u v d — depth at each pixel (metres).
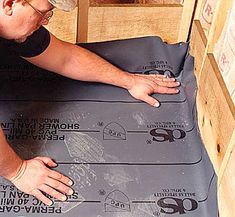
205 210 1.05
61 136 1.18
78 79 1.31
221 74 1.14
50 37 1.17
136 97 1.31
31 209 1.02
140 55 1.44
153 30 1.48
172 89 1.35
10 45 1.12
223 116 1.08
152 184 1.09
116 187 1.08
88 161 1.13
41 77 1.34
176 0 1.44
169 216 1.03
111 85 1.33
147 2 1.48
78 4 1.37
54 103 1.27
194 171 1.14
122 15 1.43
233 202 0.98
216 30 1.17
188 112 1.29
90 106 1.27
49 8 0.88
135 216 1.02
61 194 1.05
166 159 1.16
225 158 1.04
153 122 1.25
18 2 0.84
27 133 1.18
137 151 1.17
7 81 1.33
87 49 1.37
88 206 1.04
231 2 1.10
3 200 1.03
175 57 1.44
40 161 1.08
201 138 1.21
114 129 1.22
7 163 0.98
